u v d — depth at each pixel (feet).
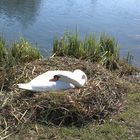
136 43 48.75
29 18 64.03
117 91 24.81
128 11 74.54
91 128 21.27
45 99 21.94
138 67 34.09
